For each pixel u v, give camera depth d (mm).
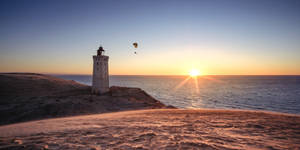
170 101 70312
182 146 5488
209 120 11695
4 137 7066
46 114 22859
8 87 42500
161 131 7895
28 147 5238
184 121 11305
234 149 5312
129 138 6531
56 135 7043
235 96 82875
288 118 13070
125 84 175500
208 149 5207
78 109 25484
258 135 7469
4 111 23500
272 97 77438
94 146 5449
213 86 148625
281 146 5848
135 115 16000
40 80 55469
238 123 10391
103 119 13281
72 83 64500
